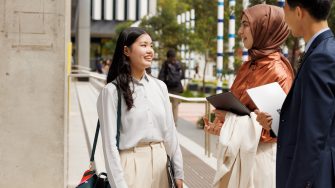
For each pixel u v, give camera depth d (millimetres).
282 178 2961
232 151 3680
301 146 2756
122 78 3557
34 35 4441
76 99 17797
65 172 4734
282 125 3002
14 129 4500
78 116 13367
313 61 2789
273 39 3768
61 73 4500
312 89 2754
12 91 4465
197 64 35969
